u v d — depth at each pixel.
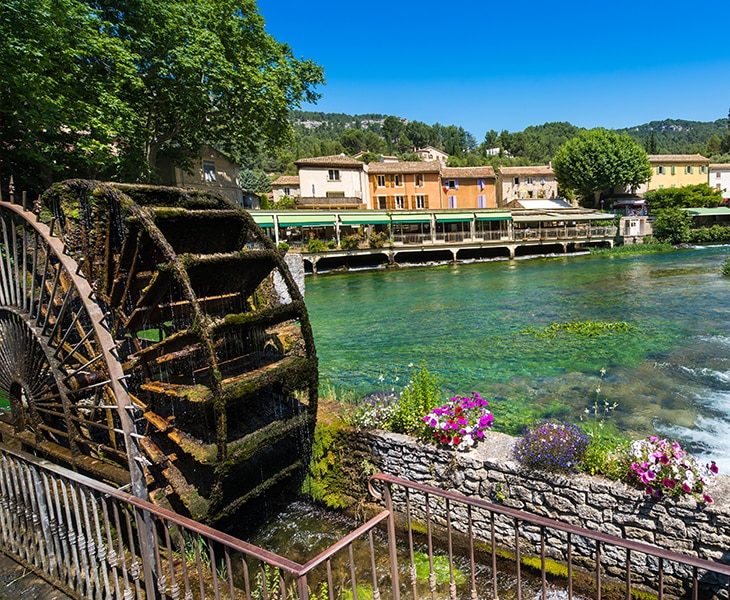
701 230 44.59
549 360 11.23
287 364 6.64
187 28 19.94
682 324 14.08
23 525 4.28
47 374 6.38
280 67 24.92
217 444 5.54
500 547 5.06
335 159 50.34
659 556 2.18
